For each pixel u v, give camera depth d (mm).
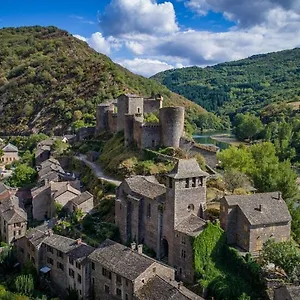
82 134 180250
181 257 83812
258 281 74875
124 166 124000
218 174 115312
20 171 154250
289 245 76875
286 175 114312
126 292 77125
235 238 85000
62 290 93000
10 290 92062
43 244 97125
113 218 105812
